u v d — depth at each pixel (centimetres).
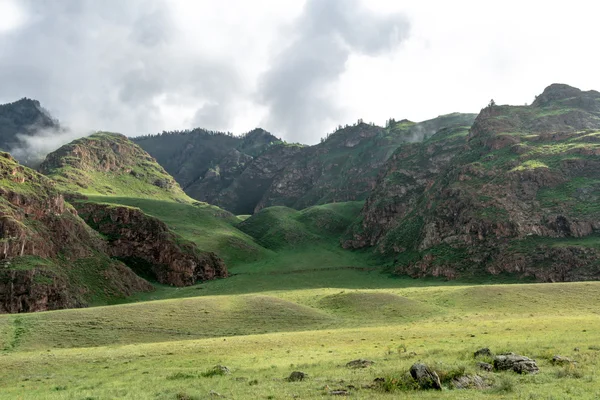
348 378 3334
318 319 9600
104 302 16175
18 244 15038
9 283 13612
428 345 5206
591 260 16275
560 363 3516
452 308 10200
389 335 6562
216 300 10900
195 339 7844
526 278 17200
